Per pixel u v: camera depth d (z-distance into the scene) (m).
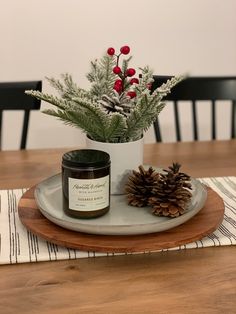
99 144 0.60
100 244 0.50
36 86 0.93
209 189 0.65
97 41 1.30
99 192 0.54
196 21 1.33
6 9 1.22
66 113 0.56
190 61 1.37
